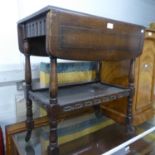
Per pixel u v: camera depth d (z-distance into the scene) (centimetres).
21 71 139
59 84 134
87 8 164
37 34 91
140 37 115
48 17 74
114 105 152
